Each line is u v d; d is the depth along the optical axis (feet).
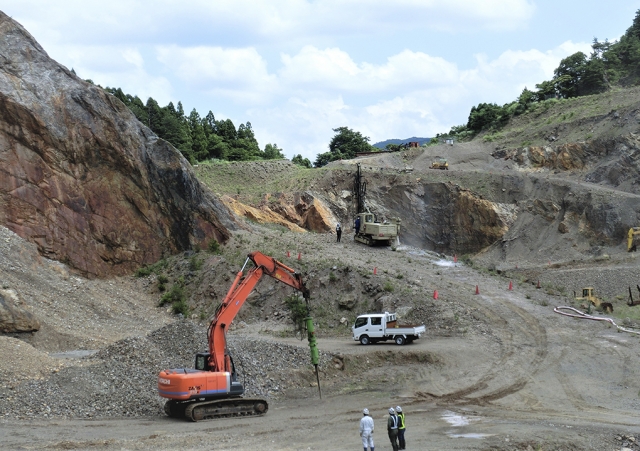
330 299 147.23
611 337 123.13
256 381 95.55
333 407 87.15
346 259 171.32
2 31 166.91
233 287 83.87
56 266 149.28
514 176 306.76
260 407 82.53
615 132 306.96
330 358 107.34
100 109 168.35
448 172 325.62
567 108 391.24
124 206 167.94
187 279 161.68
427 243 305.73
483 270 181.88
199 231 178.09
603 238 248.73
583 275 212.64
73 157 161.38
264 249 173.68
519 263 254.27
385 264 172.14
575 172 309.83
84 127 163.94
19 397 78.59
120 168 168.35
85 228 160.56
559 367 106.93
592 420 81.15
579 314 140.46
